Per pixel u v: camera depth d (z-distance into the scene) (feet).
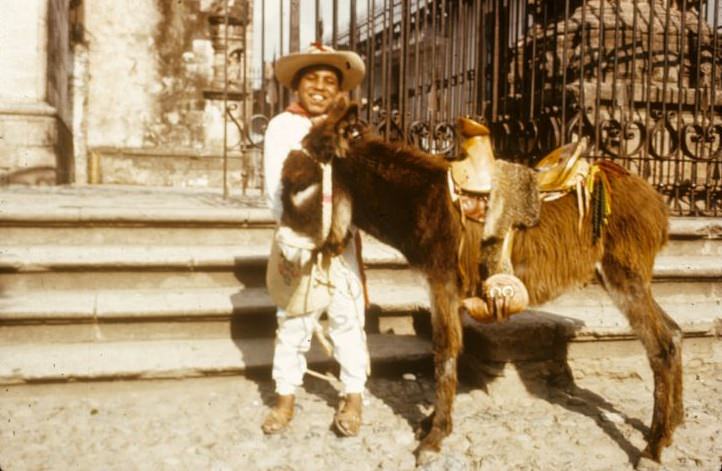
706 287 17.53
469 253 10.68
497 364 13.26
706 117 24.54
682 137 21.27
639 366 14.42
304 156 9.96
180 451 10.75
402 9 20.49
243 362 13.51
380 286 16.78
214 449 10.84
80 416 12.00
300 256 10.50
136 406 12.53
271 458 10.60
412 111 24.52
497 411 12.64
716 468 10.46
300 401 12.93
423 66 24.77
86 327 14.24
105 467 10.13
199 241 17.51
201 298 15.16
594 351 14.24
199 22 45.62
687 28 25.11
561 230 10.87
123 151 44.45
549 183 11.06
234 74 46.14
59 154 33.37
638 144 22.71
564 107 19.75
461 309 11.10
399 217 10.61
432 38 22.07
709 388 14.20
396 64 40.60
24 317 13.78
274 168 10.89
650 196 11.32
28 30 30.12
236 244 17.67
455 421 12.09
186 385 13.30
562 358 13.89
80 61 43.73
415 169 10.57
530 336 13.44
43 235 16.65
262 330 15.10
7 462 10.16
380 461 10.57
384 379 14.21
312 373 12.00
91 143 44.34
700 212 21.76
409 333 15.78
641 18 24.59
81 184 41.01
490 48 26.32
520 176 10.68
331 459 10.62
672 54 24.86
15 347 13.76
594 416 12.46
